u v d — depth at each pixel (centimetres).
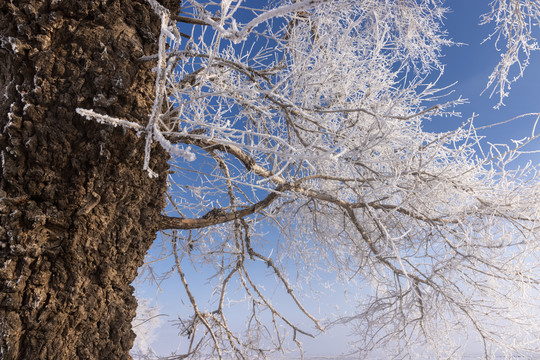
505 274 320
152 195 214
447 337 348
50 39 184
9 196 178
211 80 306
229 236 441
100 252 192
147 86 199
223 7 117
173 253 409
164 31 126
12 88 180
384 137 242
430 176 322
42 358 173
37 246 176
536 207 314
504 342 337
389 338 360
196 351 379
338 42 342
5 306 168
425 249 335
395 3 363
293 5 106
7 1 182
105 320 195
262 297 406
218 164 402
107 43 190
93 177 187
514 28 332
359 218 429
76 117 183
